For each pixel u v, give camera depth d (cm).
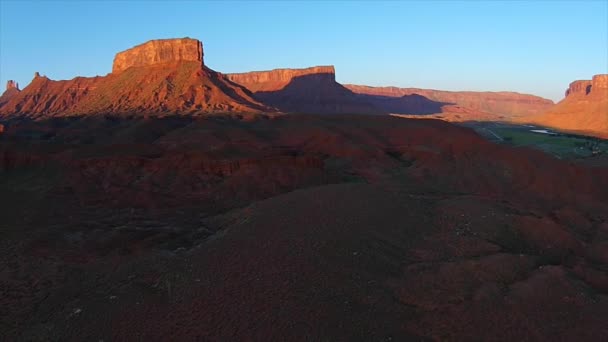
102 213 4469
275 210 3431
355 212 3359
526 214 4044
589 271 2795
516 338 2031
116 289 2512
